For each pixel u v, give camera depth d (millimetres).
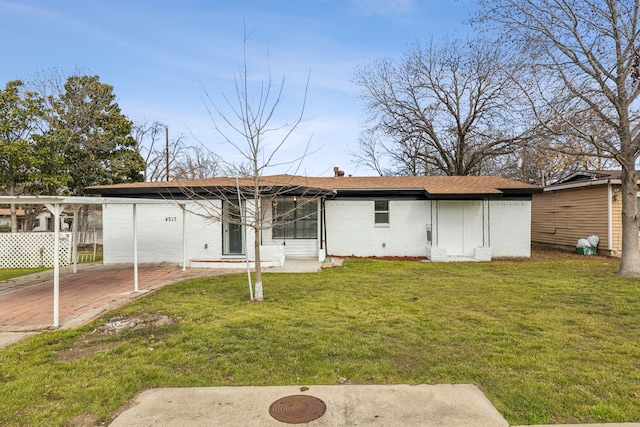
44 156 17688
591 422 2990
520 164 30125
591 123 10898
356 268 11500
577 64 10250
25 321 6039
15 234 13695
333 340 4922
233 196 12500
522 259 13859
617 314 6133
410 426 2957
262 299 7238
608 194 14492
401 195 14812
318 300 7188
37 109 17547
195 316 6102
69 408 3258
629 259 9945
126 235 13211
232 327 5504
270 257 12445
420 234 14766
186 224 12938
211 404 3314
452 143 25797
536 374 3863
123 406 3309
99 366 4152
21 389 3602
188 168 31953
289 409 3217
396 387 3619
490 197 13648
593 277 9672
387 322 5711
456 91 24234
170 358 4363
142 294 7891
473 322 5699
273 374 3947
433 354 4453
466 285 8656
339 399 3389
